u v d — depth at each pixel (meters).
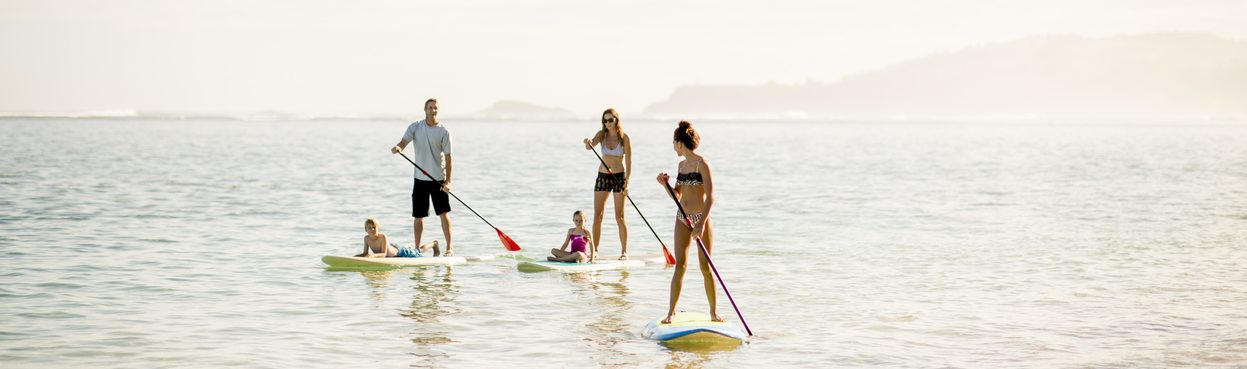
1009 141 89.00
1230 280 12.06
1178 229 17.62
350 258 12.69
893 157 51.41
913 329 9.38
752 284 11.70
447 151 13.54
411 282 11.72
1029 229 17.59
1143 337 9.05
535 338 8.93
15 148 49.84
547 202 22.97
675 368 7.96
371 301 10.52
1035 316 9.95
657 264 13.25
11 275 11.73
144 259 13.18
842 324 9.57
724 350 8.55
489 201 23.11
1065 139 97.38
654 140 92.19
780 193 26.00
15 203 20.48
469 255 14.06
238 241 15.22
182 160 40.84
